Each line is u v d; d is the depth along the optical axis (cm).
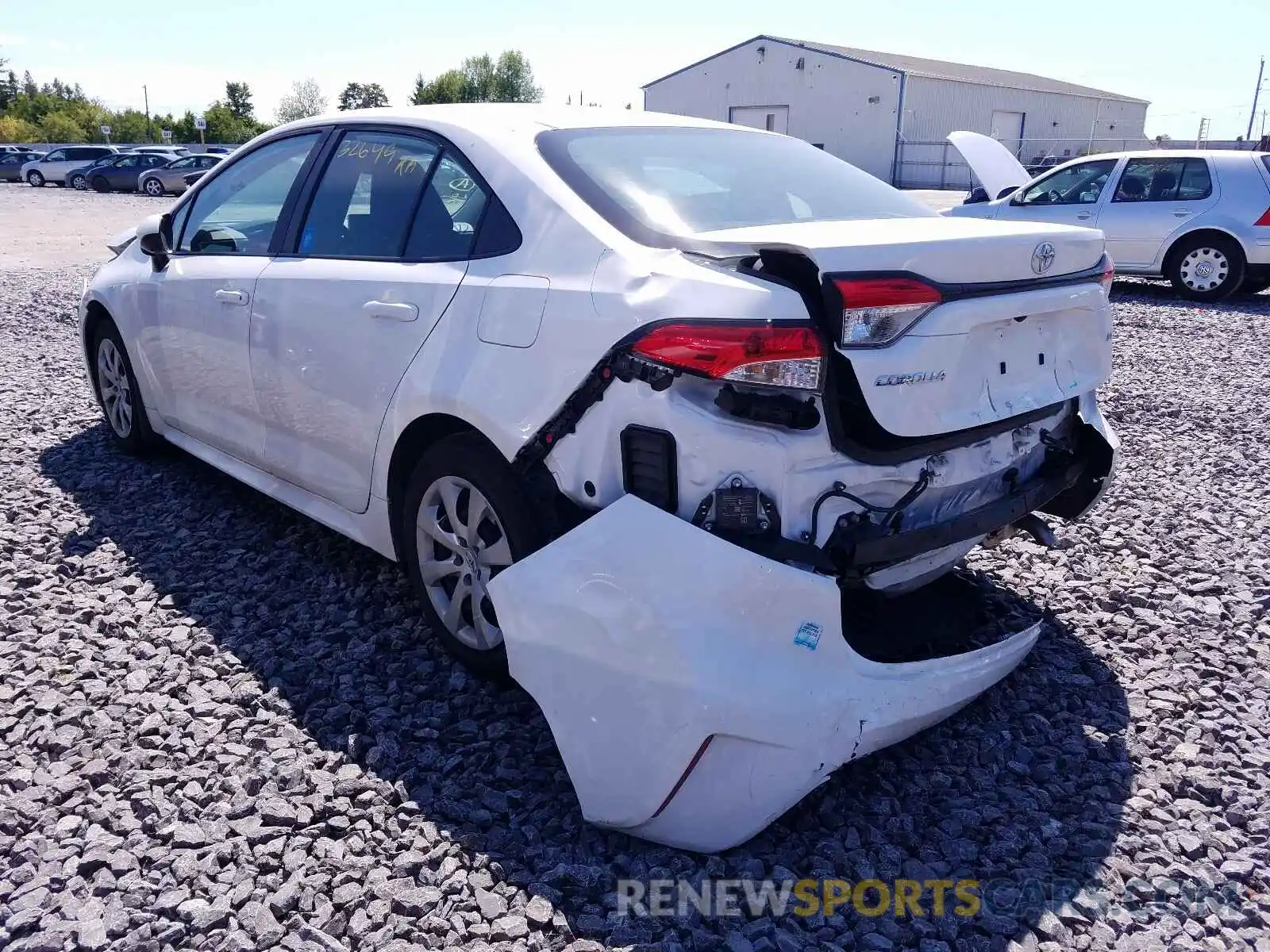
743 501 241
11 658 332
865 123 4300
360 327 335
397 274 330
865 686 248
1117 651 360
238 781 273
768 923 231
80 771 276
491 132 329
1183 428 639
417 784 277
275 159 417
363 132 376
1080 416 328
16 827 254
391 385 324
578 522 282
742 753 236
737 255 254
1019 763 294
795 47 4400
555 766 286
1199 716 322
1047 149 4753
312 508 386
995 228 289
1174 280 1182
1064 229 300
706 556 235
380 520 349
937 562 300
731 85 4666
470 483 305
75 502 470
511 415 281
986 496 297
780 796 239
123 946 218
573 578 251
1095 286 309
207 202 451
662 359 247
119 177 3234
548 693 256
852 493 256
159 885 236
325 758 284
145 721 299
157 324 456
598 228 284
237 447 422
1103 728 313
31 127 6975
